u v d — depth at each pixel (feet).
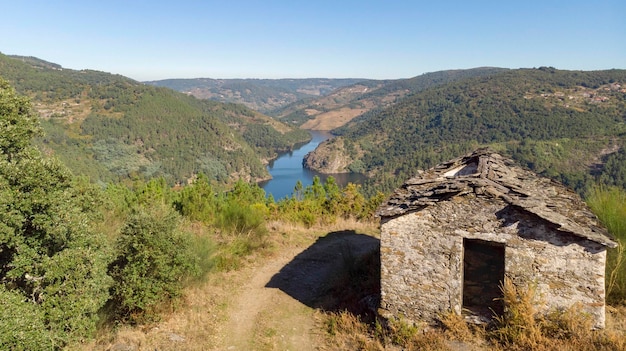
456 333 26.04
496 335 25.34
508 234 25.25
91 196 39.93
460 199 26.25
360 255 49.14
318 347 28.89
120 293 31.22
